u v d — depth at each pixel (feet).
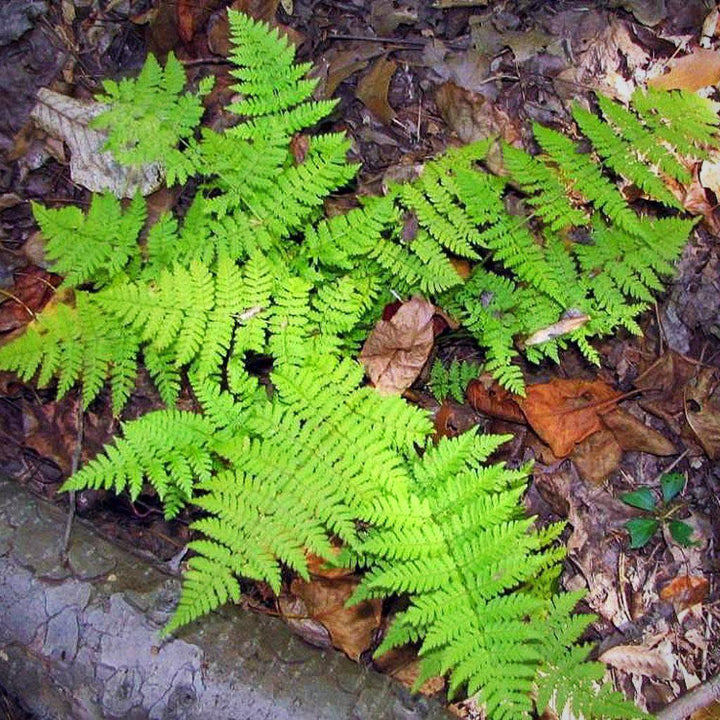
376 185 2.42
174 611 1.96
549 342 2.27
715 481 2.39
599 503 2.33
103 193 2.32
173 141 2.08
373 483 1.92
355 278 2.23
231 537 1.83
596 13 2.64
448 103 2.53
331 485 1.90
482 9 2.63
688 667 2.23
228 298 2.00
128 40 2.52
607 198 2.15
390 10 2.59
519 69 2.57
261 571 1.82
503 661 1.76
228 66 2.52
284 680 1.96
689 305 2.47
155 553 2.19
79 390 2.25
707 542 2.34
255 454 1.92
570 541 2.29
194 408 2.26
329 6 2.60
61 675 1.90
